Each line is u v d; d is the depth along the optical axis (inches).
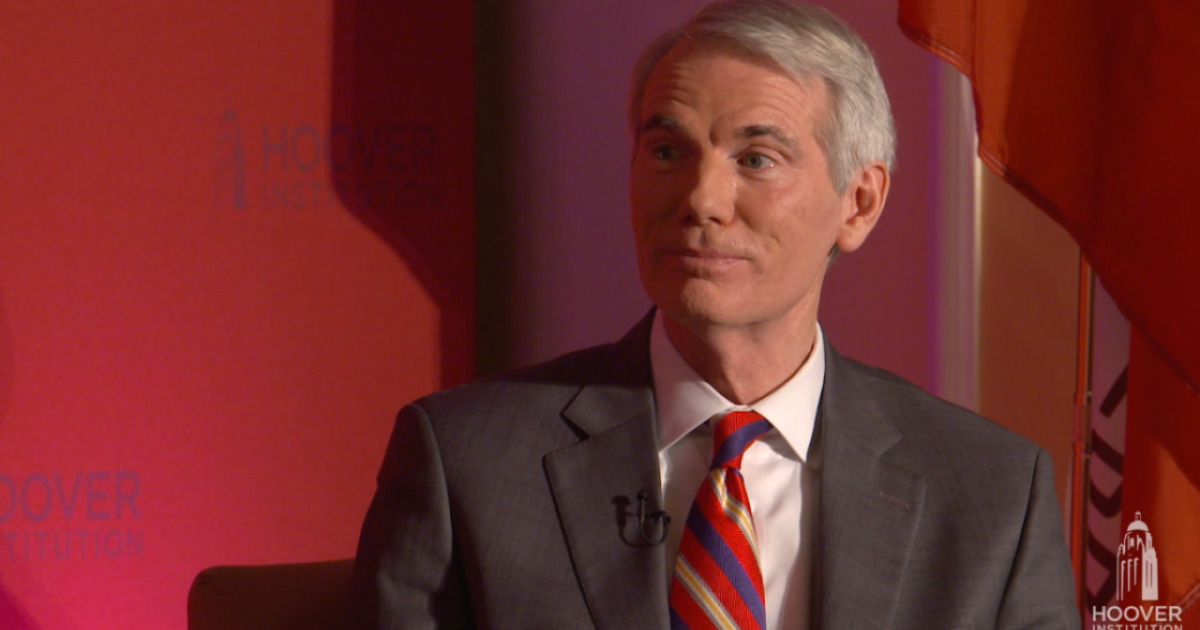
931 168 337.1
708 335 194.2
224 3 341.4
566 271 396.8
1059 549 207.0
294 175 353.1
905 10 279.1
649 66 199.9
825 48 192.4
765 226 185.6
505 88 411.2
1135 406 291.0
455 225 382.3
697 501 193.0
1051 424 345.1
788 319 199.6
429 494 195.2
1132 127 269.4
